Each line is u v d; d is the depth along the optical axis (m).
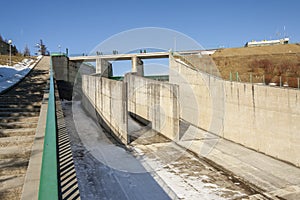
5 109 6.56
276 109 10.81
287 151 10.28
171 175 8.06
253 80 18.00
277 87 10.80
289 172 9.20
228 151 11.51
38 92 9.65
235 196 7.09
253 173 8.94
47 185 1.95
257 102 11.81
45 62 28.52
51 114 3.92
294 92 10.00
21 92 9.45
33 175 3.34
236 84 13.16
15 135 5.09
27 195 2.85
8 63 24.11
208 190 7.28
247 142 12.45
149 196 6.53
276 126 10.82
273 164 10.04
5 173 3.60
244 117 12.66
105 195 6.22
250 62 21.67
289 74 17.84
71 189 4.29
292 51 24.45
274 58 21.78
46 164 2.29
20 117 6.01
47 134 3.07
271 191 7.59
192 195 6.88
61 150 5.81
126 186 6.89
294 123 10.02
